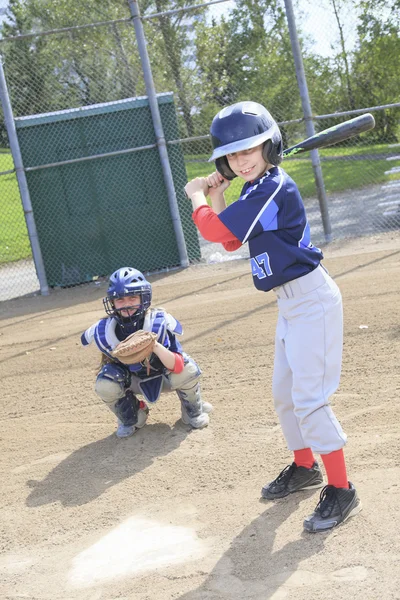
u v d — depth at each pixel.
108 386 6.03
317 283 4.33
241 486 5.17
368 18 16.41
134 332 6.04
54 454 6.25
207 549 4.41
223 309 10.52
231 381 7.42
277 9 14.21
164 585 4.10
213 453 5.80
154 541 4.61
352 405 6.29
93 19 15.87
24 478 5.84
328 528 4.36
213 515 4.82
